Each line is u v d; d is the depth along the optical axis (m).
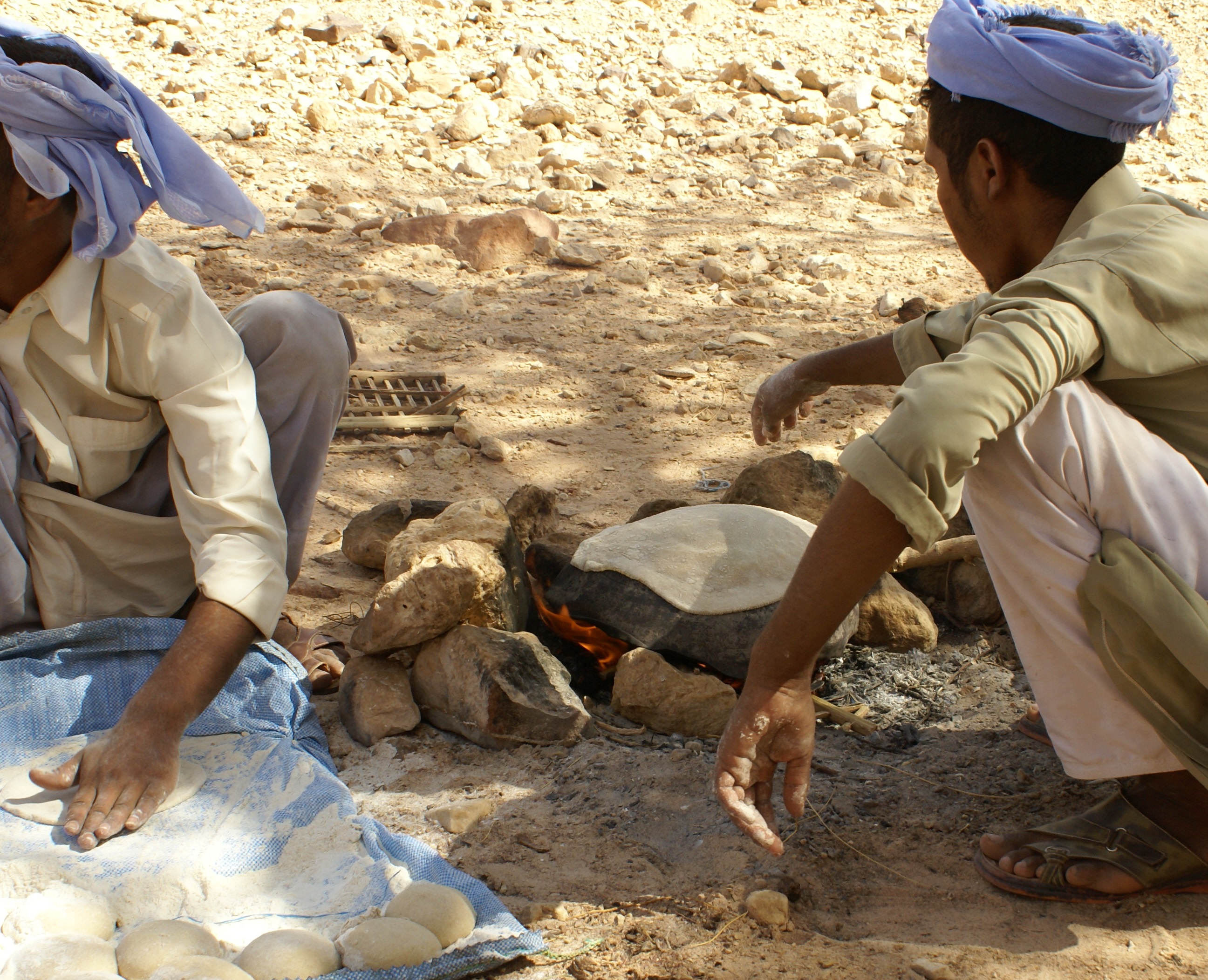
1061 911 1.93
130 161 2.02
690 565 2.61
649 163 7.43
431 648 2.52
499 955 1.77
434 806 2.23
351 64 7.98
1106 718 1.88
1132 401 1.88
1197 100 8.80
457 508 2.77
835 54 8.89
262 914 1.85
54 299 2.05
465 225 6.00
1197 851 1.93
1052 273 1.76
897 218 6.94
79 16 8.04
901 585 2.99
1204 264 1.77
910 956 1.81
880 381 2.59
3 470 2.16
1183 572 1.79
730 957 1.81
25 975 1.62
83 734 2.17
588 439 4.22
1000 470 1.83
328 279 5.52
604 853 2.09
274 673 2.35
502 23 8.84
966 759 2.42
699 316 5.48
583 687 2.68
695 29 9.23
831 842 2.12
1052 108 1.83
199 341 2.16
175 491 2.19
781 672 1.79
